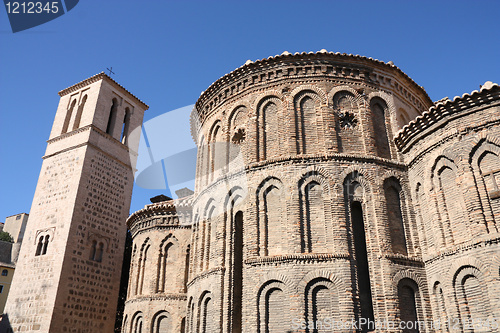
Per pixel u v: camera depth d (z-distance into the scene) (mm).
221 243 23109
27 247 40062
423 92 27922
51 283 36125
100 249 40750
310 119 23797
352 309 19000
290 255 20375
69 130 45688
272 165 22875
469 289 17969
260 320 19984
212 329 21719
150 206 35219
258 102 25031
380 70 25375
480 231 17875
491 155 18703
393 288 19750
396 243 21219
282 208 21859
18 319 36531
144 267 34312
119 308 46625
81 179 40406
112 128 46906
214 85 27609
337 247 20344
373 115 24391
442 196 20297
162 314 31625
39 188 43062
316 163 22281
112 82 48000
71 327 35906
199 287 24031
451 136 20125
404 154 23469
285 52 25016
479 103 19344
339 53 24578
